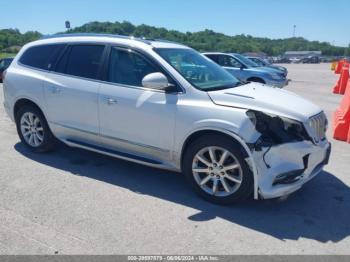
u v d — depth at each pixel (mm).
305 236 3312
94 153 5484
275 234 3328
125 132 4359
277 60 67375
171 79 4059
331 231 3416
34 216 3523
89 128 4676
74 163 5047
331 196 4195
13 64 5492
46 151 5379
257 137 3529
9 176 4516
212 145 3775
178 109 3908
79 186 4270
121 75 4395
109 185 4328
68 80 4773
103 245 3066
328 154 4133
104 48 4602
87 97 4566
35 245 3047
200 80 4199
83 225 3379
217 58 13852
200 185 3963
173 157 4098
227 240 3201
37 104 5105
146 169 4887
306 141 3678
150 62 4227
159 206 3816
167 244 3107
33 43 5395
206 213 3691
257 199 3943
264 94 4047
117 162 5121
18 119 5469
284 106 3748
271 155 3527
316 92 14984
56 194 4031
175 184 4422
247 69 13273
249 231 3367
